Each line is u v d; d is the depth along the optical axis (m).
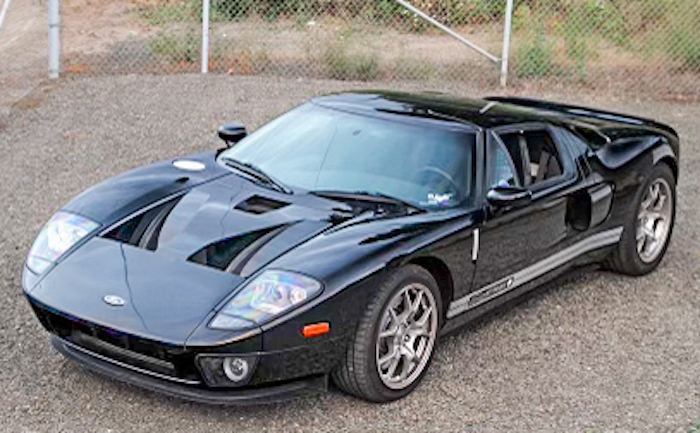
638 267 6.92
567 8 14.13
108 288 4.62
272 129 6.07
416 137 5.66
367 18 15.62
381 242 4.83
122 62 13.29
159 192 5.35
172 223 5.02
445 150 5.57
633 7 14.15
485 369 5.41
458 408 4.93
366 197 5.32
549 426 4.79
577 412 4.95
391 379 4.91
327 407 4.86
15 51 14.18
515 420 4.84
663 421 4.88
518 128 5.94
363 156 5.59
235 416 4.73
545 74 13.39
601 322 6.16
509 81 13.18
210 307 4.44
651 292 6.73
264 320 4.37
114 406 4.77
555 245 6.06
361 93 6.36
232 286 4.54
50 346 5.35
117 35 15.13
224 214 5.08
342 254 4.68
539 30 13.81
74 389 4.92
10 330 5.56
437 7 15.38
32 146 9.68
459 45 14.62
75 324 4.56
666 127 7.43
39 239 5.13
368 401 4.92
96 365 4.67
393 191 5.37
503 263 5.61
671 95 12.96
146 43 14.41
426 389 5.12
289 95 11.84
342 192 5.38
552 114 6.92
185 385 4.50
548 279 6.15
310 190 5.41
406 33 15.45
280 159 5.71
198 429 4.59
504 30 12.94
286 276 4.54
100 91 11.66
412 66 13.37
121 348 4.50
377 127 5.77
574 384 5.27
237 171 5.68
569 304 6.44
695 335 6.03
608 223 6.55
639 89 13.09
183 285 4.57
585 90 12.98
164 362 4.41
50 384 4.96
